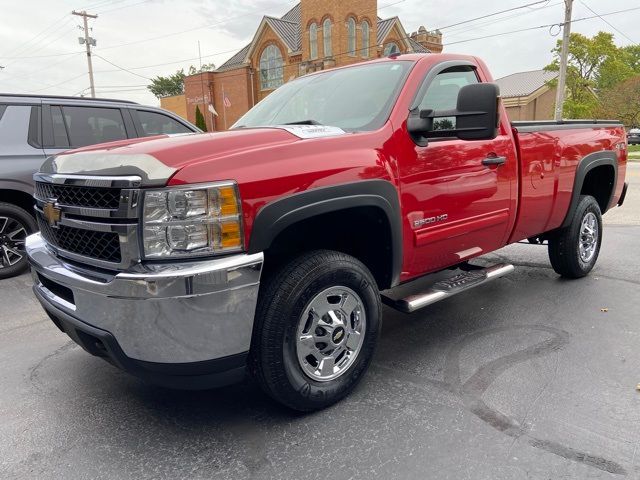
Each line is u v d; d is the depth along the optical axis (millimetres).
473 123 2924
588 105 34344
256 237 2393
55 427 2789
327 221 2951
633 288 4848
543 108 46500
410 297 3309
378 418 2777
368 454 2479
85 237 2541
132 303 2258
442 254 3477
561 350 3547
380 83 3383
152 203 2234
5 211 5566
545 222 4465
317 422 2766
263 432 2686
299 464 2424
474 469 2344
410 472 2342
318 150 2666
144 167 2264
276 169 2469
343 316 2877
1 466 2461
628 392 2975
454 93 3666
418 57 3490
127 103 6566
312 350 2760
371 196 2801
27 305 4859
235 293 2352
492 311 4355
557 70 34688
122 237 2301
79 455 2541
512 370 3275
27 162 5676
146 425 2785
